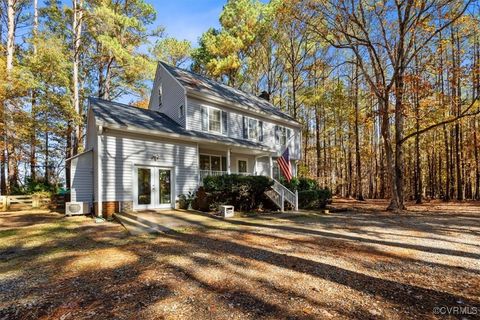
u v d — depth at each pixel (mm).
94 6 18875
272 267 4715
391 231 8047
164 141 12898
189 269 4668
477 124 21109
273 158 20656
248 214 12023
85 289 3904
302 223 9742
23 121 16453
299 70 25266
